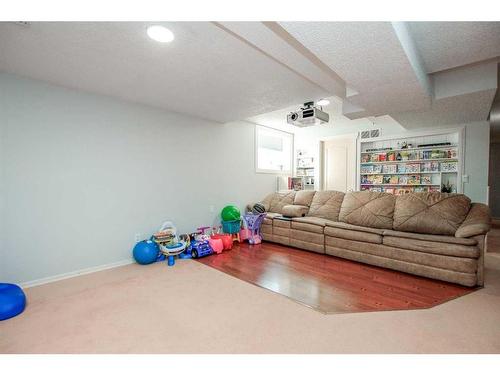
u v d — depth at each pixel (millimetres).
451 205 3049
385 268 3154
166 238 3518
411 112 3682
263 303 2275
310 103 3543
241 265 3318
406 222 3133
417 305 2223
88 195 3062
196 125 4227
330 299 2350
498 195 7465
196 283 2725
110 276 2926
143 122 3549
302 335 1796
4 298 2051
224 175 4715
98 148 3139
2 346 1678
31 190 2676
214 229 4480
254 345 1688
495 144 7520
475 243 2570
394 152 5148
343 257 3557
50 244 2797
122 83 2812
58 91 2842
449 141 4668
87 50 2115
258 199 5402
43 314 2088
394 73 2211
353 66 2080
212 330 1864
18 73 2553
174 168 3924
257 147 5375
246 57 2246
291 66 2273
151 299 2354
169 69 2469
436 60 2518
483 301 2273
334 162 6008
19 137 2600
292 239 4184
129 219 3426
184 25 1771
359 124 5402
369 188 5531
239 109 3787
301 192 4867
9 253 2555
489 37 2109
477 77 2754
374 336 1776
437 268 2740
